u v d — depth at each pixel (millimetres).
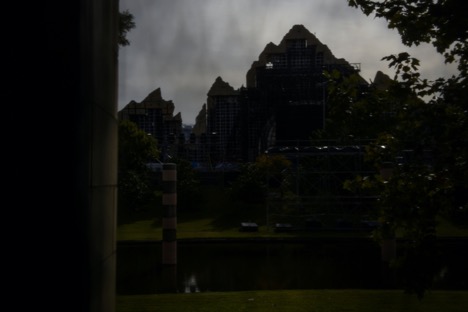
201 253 33375
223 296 14766
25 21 3529
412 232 6551
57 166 3520
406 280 6410
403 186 6598
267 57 95750
